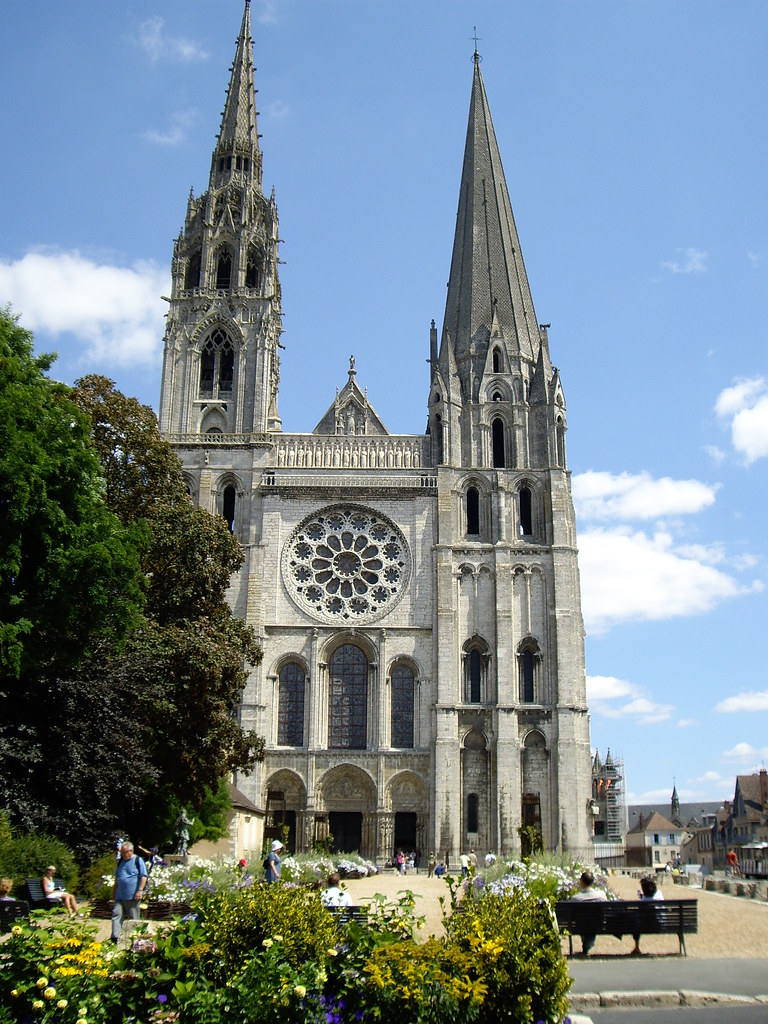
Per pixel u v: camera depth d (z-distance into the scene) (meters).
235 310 104.25
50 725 47.72
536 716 91.56
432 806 88.00
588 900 30.56
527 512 100.31
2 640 40.97
